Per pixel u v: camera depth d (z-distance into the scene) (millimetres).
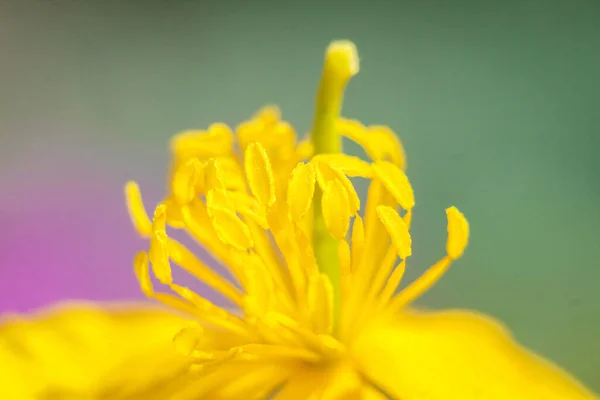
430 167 91
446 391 67
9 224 87
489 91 96
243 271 67
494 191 89
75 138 94
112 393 69
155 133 97
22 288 85
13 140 92
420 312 73
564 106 93
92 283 86
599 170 89
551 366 70
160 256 65
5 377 70
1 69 96
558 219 87
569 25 97
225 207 64
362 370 67
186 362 69
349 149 91
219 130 69
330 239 68
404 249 66
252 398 66
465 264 84
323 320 65
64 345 71
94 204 90
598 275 83
